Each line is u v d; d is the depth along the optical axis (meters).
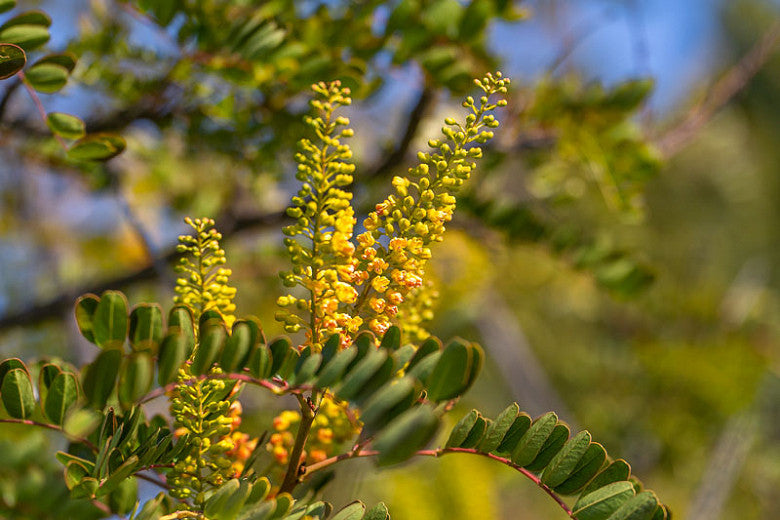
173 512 0.69
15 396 0.68
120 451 0.68
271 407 1.09
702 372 1.93
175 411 0.68
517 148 1.16
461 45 0.95
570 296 2.18
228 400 0.69
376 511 0.67
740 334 1.98
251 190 1.17
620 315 2.12
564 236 1.16
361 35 0.94
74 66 0.75
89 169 1.09
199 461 0.68
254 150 1.05
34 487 0.78
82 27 0.98
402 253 0.67
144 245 1.16
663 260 2.73
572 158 1.17
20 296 1.62
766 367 1.96
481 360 0.64
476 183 1.19
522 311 2.35
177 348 0.63
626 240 2.26
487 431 0.68
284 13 0.93
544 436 0.68
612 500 0.66
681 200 2.88
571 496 0.68
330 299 0.67
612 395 2.11
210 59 0.89
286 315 0.67
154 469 0.72
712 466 1.79
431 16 0.93
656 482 2.00
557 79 1.14
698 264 2.81
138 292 1.27
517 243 1.17
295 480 0.69
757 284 2.19
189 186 1.24
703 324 2.01
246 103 1.00
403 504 1.43
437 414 0.69
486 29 0.95
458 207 1.13
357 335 0.65
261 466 0.76
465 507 1.46
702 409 1.96
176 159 1.22
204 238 0.69
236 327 0.66
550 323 2.33
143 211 1.47
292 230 0.67
